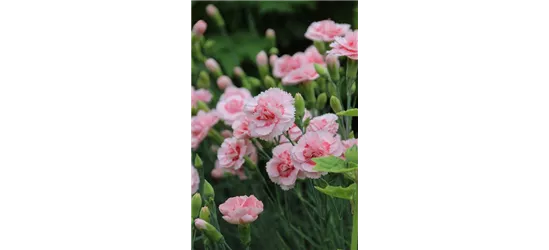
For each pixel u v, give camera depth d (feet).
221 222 5.10
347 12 5.23
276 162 4.45
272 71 5.76
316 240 4.89
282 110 4.35
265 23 5.74
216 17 5.74
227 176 5.42
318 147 4.24
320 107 5.10
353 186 3.75
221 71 5.90
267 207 5.10
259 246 4.98
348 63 4.55
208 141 5.70
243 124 4.73
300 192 4.81
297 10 5.54
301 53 5.45
